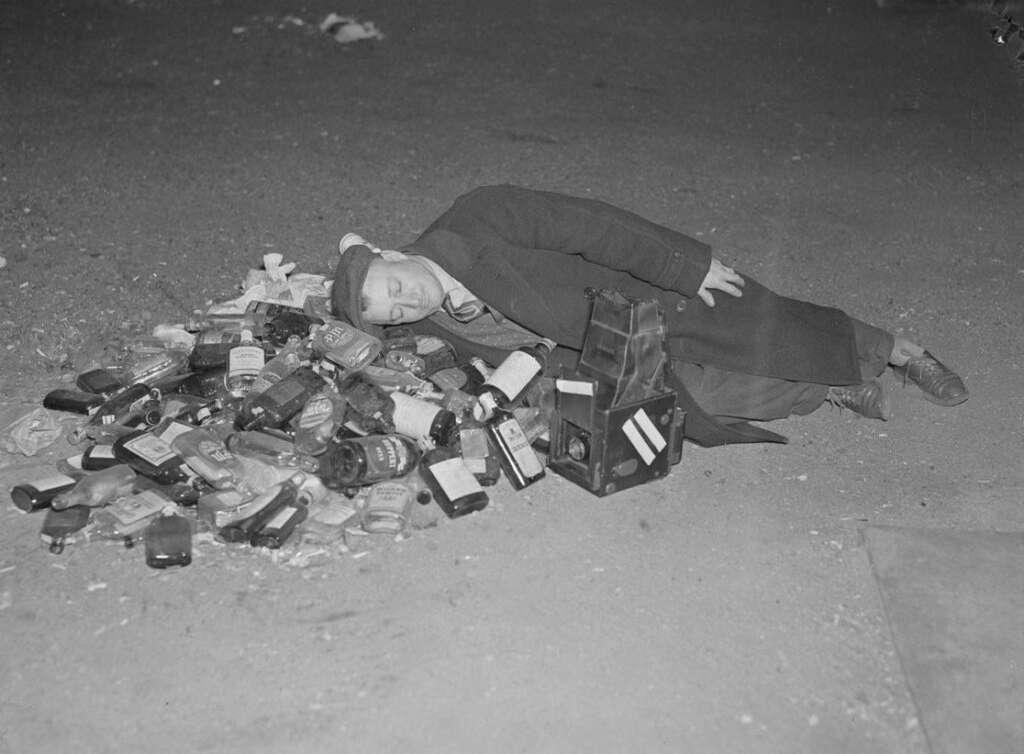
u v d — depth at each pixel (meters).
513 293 3.57
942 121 7.41
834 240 5.70
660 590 3.21
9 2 9.44
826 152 6.87
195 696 2.85
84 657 2.97
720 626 3.08
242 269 5.26
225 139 6.90
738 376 3.85
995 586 3.23
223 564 3.29
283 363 3.83
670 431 3.61
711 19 9.35
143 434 3.58
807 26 9.22
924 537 3.44
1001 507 3.62
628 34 8.95
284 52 8.47
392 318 3.61
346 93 7.71
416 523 3.44
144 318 4.75
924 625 3.09
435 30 8.95
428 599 3.16
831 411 4.16
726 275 3.70
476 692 2.86
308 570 3.27
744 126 7.26
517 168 6.55
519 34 8.90
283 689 2.88
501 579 3.24
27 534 3.42
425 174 6.45
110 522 3.34
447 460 3.53
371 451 3.49
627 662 2.96
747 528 3.48
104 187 6.16
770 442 3.90
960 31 9.14
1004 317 4.93
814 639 3.04
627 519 3.51
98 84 7.79
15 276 5.10
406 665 2.95
